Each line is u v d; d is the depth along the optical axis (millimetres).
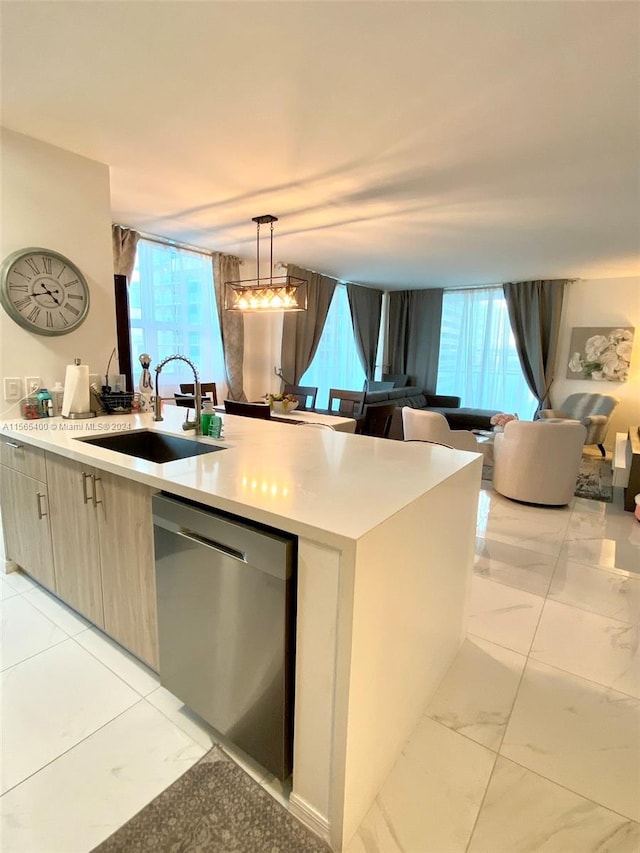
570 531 3424
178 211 3512
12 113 2074
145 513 1602
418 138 2256
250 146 2375
